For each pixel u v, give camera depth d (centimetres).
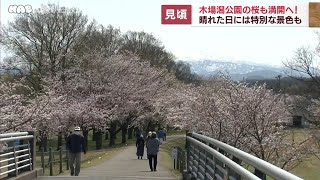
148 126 6369
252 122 2425
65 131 4088
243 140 2455
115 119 4978
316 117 3672
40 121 3222
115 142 6328
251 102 2422
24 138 1221
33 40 4859
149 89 5575
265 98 2486
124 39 7200
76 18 5203
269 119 2453
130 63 5478
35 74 4772
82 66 4975
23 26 4800
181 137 6525
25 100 3241
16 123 2738
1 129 2414
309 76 4144
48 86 4409
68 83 4650
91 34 5662
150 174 1745
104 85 4844
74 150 1541
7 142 1102
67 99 4400
